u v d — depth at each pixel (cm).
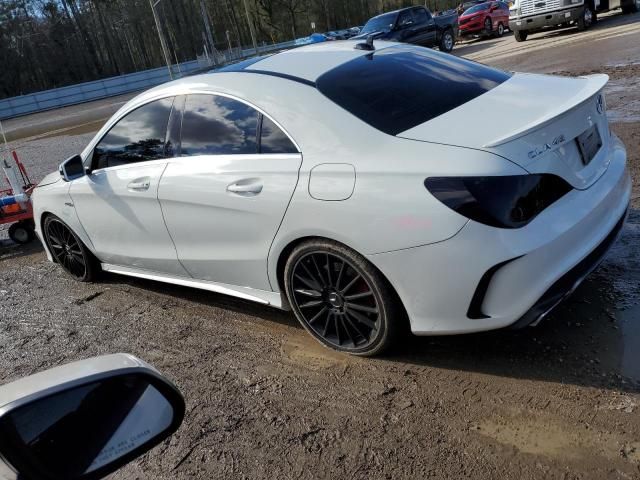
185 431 284
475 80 319
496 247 239
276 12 6900
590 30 1627
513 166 241
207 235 348
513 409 255
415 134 268
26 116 3666
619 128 637
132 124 393
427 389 279
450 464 232
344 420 270
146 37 6675
